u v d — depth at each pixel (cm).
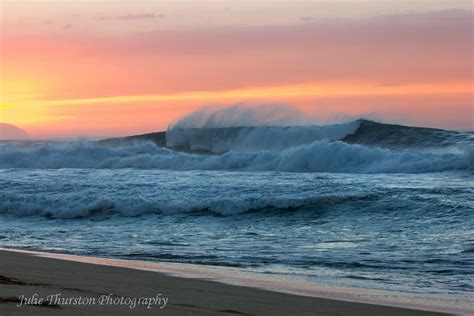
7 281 912
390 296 946
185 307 775
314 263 1270
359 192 2275
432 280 1092
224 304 820
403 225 1817
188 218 2055
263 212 2094
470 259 1305
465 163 3094
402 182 2672
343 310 821
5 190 2608
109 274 1065
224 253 1415
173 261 1294
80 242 1634
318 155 3453
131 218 2094
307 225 1892
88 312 689
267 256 1366
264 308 805
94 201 2236
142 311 723
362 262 1280
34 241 1666
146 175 3148
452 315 819
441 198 2133
